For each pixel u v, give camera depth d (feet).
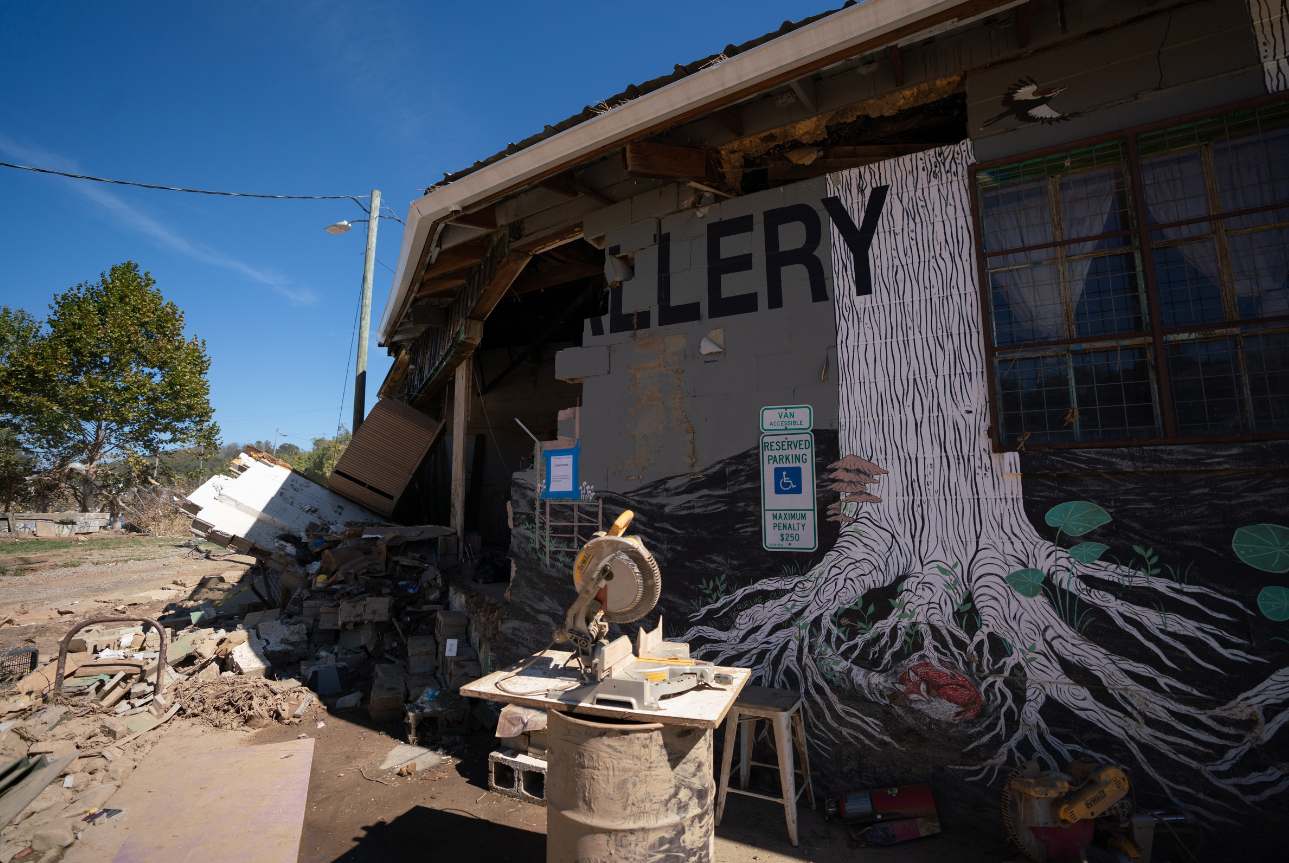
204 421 96.12
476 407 37.45
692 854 8.73
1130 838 10.17
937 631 12.28
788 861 11.05
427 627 24.02
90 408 86.89
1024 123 12.33
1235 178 10.75
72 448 89.86
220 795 13.94
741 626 14.07
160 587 41.81
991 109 12.64
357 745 16.83
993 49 12.52
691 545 14.89
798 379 14.05
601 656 9.32
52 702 18.53
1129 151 11.42
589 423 16.74
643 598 9.73
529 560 17.33
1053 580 11.44
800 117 14.29
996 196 12.60
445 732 17.19
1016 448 11.93
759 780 13.64
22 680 19.61
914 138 15.98
